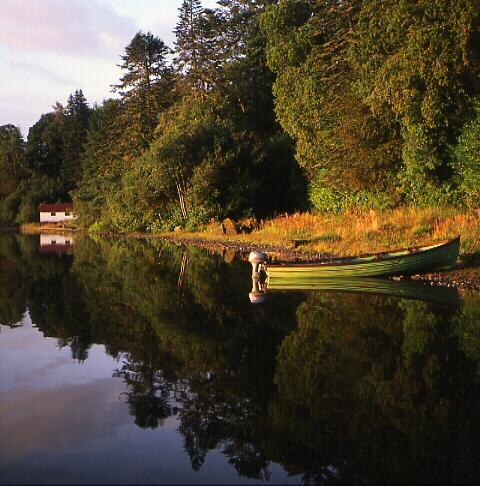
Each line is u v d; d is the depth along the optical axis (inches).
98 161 2406.5
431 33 754.2
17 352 354.0
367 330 400.2
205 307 500.4
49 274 750.5
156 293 581.9
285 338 385.4
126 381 297.6
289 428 235.8
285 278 626.5
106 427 236.8
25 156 3447.3
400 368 315.6
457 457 210.5
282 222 1258.6
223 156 1513.3
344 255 798.5
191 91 1867.6
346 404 263.9
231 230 1332.4
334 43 1149.1
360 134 1010.1
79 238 1747.0
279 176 1567.4
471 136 834.2
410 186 998.4
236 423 242.4
